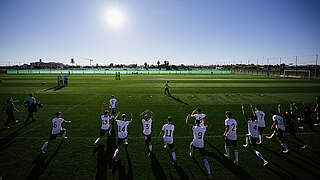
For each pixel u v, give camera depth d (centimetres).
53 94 1984
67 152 667
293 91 2261
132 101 1648
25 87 2550
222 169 564
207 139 796
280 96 1911
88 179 512
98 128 928
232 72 8306
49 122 1024
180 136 831
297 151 680
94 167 571
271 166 579
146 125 666
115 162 602
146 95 1961
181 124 1005
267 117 1155
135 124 1000
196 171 556
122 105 1491
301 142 762
